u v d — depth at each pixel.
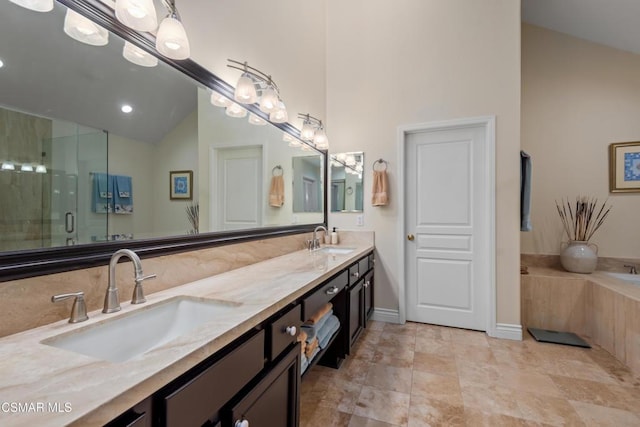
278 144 2.23
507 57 2.60
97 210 0.99
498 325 2.60
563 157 3.21
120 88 1.08
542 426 1.51
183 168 1.36
